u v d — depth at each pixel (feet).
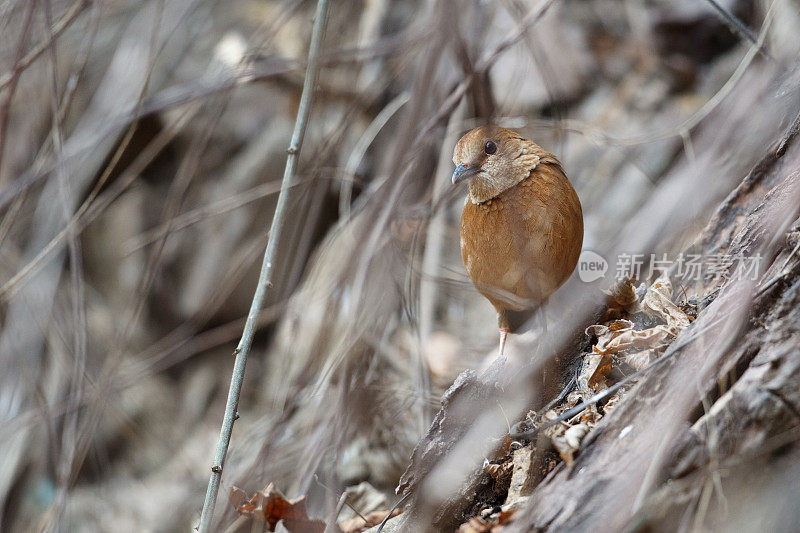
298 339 35.65
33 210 44.21
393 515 22.53
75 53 47.55
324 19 25.68
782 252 19.35
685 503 15.78
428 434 21.18
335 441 25.91
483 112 32.27
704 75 45.34
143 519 44.45
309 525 21.13
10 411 41.88
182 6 46.55
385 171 30.68
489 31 41.57
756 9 35.73
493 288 24.76
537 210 23.26
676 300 23.99
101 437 46.55
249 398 47.32
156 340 49.67
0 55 32.96
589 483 17.06
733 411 16.47
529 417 21.40
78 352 32.22
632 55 46.83
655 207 29.48
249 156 50.34
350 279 28.55
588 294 24.41
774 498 15.53
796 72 27.07
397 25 40.93
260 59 37.11
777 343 17.15
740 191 24.76
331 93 41.83
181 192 36.70
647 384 18.17
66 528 41.47
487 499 20.89
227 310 49.21
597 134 36.99
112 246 50.88
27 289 44.04
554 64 45.55
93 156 47.57
